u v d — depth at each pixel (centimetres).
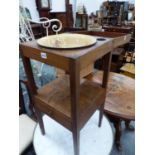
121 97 118
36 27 187
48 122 109
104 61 81
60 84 91
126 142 129
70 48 56
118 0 306
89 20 299
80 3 304
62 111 70
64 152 91
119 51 220
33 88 80
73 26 277
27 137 100
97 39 70
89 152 91
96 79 141
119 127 113
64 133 103
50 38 70
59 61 53
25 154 101
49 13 238
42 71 147
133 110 104
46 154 90
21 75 115
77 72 51
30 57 65
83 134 102
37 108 87
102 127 107
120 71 218
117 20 279
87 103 74
